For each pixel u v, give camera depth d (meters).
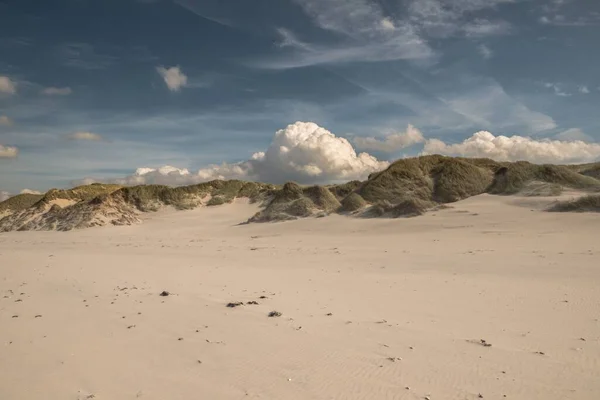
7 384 10.35
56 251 49.38
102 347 12.79
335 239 56.41
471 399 8.71
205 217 117.31
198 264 32.38
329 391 9.27
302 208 92.50
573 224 50.22
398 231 60.03
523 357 10.80
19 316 16.72
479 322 13.98
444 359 10.84
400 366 10.48
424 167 97.12
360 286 21.02
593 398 8.55
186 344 12.73
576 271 22.80
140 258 38.06
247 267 29.81
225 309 16.78
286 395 9.16
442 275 23.56
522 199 71.88
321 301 17.81
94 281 24.62
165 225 106.94
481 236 47.16
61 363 11.60
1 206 143.38
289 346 12.21
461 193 84.56
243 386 9.71
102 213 111.12
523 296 17.39
